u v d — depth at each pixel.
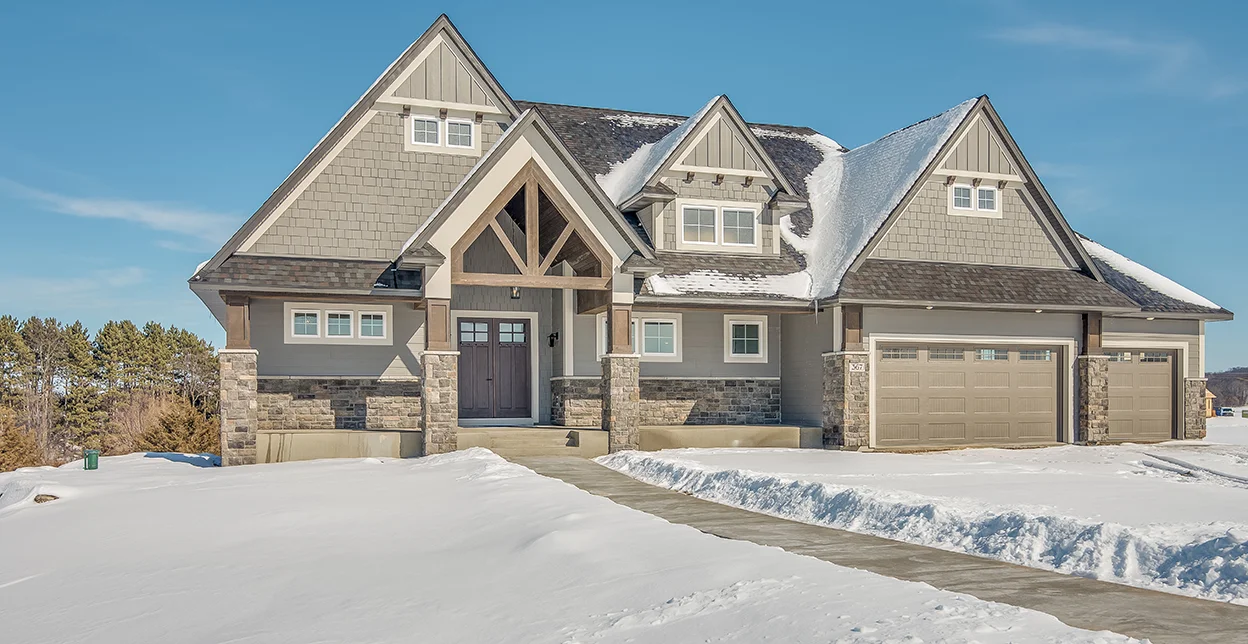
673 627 5.91
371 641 6.16
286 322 19.38
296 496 12.59
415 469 15.41
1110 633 5.38
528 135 18.22
